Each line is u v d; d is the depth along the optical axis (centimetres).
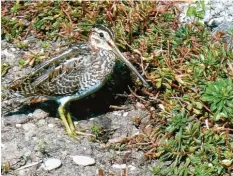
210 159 115
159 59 128
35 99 127
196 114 119
